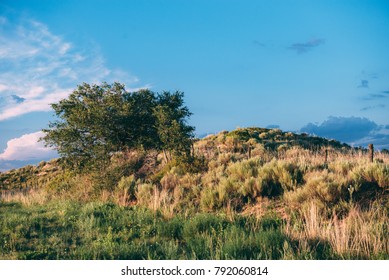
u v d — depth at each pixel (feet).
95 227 32.89
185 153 65.87
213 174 52.21
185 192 46.55
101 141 74.54
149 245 27.25
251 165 51.29
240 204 38.63
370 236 23.12
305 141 103.60
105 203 45.27
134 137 81.46
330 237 24.21
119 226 33.27
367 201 32.40
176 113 77.71
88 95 80.48
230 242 24.09
